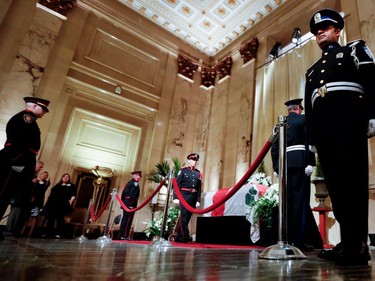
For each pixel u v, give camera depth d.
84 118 9.18
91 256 1.63
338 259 1.61
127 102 10.16
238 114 10.12
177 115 11.06
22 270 0.93
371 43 6.37
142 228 8.91
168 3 11.05
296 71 8.49
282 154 2.17
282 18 10.01
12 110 7.62
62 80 8.74
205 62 12.77
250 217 4.32
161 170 9.02
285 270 1.25
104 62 9.99
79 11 9.84
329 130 1.80
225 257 1.93
